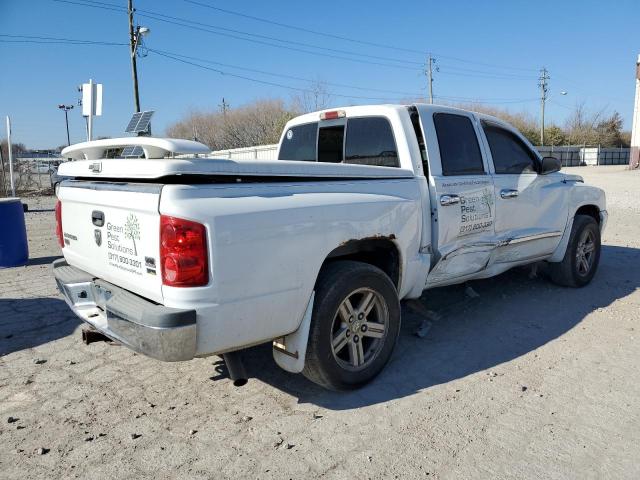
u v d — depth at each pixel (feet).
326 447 9.91
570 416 10.93
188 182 9.64
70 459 9.61
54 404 11.69
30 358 14.24
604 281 21.65
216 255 9.35
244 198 9.96
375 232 12.08
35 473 9.20
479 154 15.92
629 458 9.48
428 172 14.14
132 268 10.32
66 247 13.37
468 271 15.57
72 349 14.85
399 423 10.73
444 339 15.37
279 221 10.17
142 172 9.67
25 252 26.86
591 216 21.61
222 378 12.95
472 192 15.19
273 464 9.39
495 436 10.21
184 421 10.92
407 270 13.29
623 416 10.90
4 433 10.50
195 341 9.37
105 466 9.39
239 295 9.72
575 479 8.92
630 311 17.67
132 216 10.09
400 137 13.99
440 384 12.47
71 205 12.67
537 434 10.27
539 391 12.03
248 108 144.15
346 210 11.43
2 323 17.02
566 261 19.77
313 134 16.99
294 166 10.97
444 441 10.07
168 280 9.29
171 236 9.12
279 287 10.28
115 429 10.62
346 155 15.72
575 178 20.59
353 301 12.34
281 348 11.37
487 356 14.10
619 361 13.64
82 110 33.22
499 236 16.43
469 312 17.72
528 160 18.06
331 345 11.36
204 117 156.66
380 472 9.14
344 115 15.65
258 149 75.66
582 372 13.01
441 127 14.92
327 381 11.55
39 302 19.35
